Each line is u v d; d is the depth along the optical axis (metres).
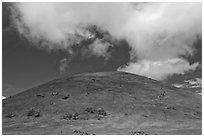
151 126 64.62
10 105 83.94
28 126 65.06
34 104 81.94
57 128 61.91
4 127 64.75
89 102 80.81
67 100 82.81
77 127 62.88
